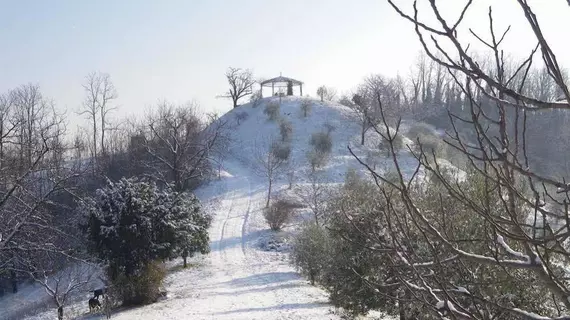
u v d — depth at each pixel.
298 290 21.59
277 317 16.12
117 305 20.11
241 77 81.19
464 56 2.20
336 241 14.02
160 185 44.62
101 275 23.00
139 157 46.50
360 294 13.21
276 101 74.81
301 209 42.38
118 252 19.55
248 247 35.16
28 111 36.78
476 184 6.91
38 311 22.34
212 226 39.84
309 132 64.19
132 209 19.50
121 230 19.38
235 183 51.59
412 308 6.93
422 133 40.19
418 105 63.28
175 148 41.62
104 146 53.25
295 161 55.94
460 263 3.90
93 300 19.47
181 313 17.47
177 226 20.48
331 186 44.72
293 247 27.66
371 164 48.97
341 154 57.03
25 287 30.80
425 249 6.59
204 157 47.38
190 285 24.38
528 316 2.49
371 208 10.34
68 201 24.92
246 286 23.20
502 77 2.66
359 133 62.62
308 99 74.81
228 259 31.88
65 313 20.14
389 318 16.14
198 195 48.84
